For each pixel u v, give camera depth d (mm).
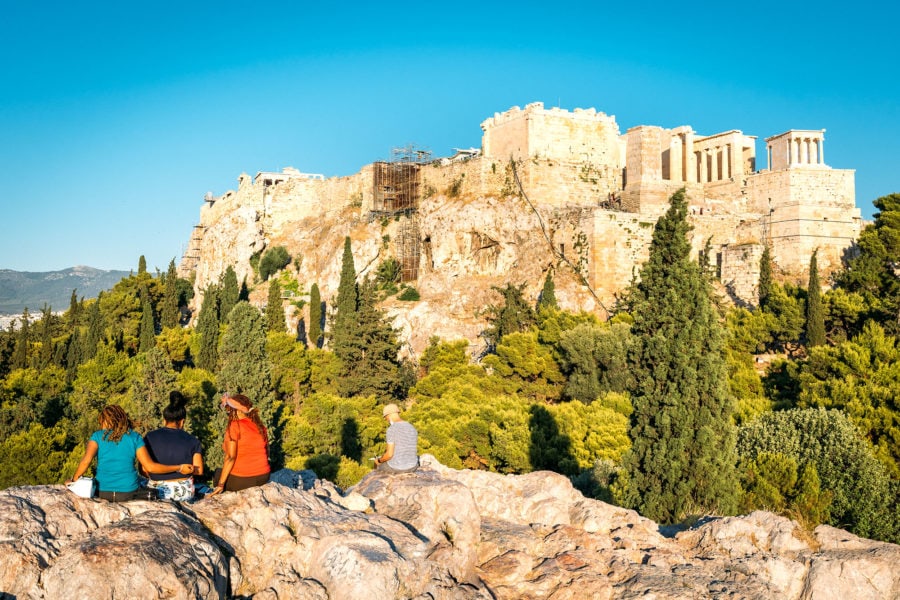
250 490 13492
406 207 112688
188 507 12484
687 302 31875
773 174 91688
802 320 67062
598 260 84312
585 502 18375
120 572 10023
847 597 15719
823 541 17656
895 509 30156
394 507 15000
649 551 16266
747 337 63750
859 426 37031
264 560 12297
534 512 17453
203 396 51250
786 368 54031
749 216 91812
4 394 70688
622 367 60469
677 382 30625
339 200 130375
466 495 15203
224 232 131500
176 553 10703
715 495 29031
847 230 87312
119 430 12586
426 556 13008
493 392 64750
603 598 13672
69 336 99250
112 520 11586
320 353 76375
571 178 97500
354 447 50156
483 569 14328
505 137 101562
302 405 67875
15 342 97125
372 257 112375
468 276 98750
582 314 71250
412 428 17203
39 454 43500
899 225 70312
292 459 44688
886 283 68250
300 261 124438
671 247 33031
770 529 17734
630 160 93750
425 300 96750
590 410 48188
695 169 104125
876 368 44031
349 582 11570
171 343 88250
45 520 10875
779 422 35812
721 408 30172
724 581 14773
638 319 33031
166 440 13125
